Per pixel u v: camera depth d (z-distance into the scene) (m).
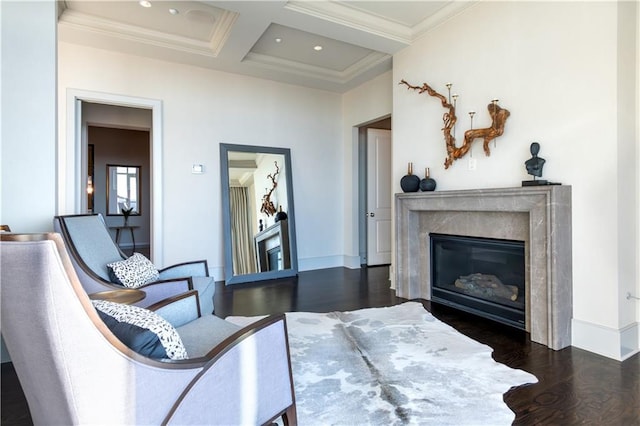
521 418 1.65
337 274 5.05
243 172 4.77
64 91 3.75
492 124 2.93
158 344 1.13
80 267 2.17
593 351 2.38
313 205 5.41
